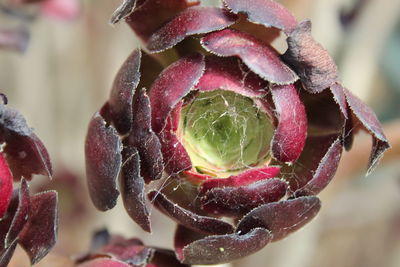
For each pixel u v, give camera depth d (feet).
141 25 1.17
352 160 1.38
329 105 1.13
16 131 1.09
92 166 1.11
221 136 1.13
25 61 1.78
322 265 2.28
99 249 1.22
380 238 2.31
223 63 1.11
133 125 1.09
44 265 1.20
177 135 1.11
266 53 1.10
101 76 1.59
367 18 1.53
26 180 1.11
